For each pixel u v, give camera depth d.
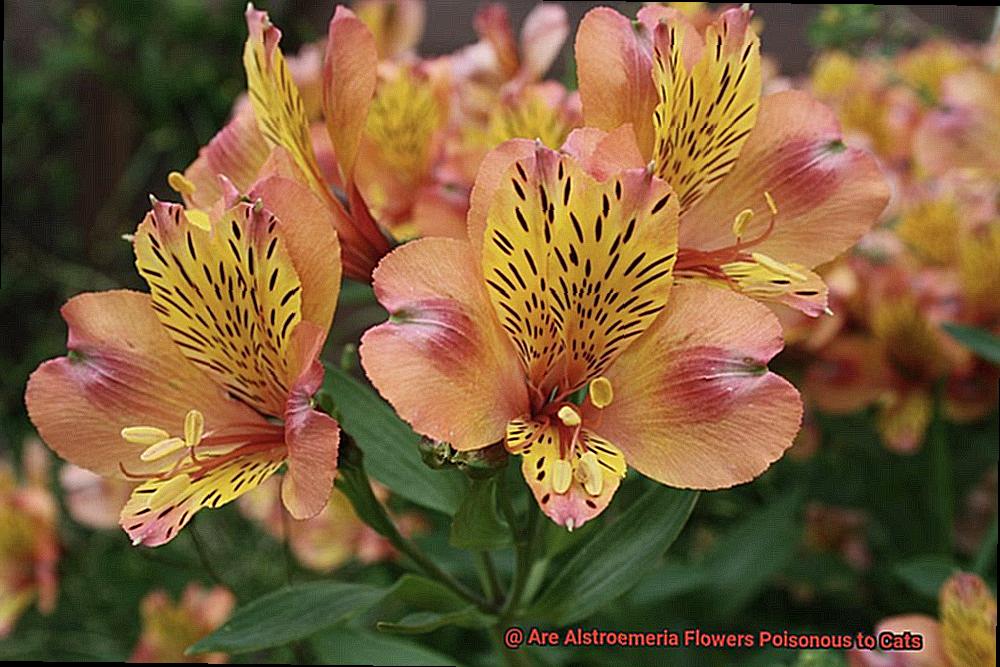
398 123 0.33
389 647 0.31
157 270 0.25
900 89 0.42
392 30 0.38
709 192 0.27
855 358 0.37
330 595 0.28
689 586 0.36
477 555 0.29
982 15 0.52
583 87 0.25
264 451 0.25
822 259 0.27
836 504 0.39
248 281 0.24
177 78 0.81
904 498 0.39
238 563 0.53
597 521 0.32
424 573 0.29
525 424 0.24
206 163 0.29
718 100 0.26
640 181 0.23
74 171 0.88
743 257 0.26
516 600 0.28
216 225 0.24
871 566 0.40
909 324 0.36
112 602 0.51
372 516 0.28
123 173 0.86
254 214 0.24
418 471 0.29
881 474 0.39
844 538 0.41
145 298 0.26
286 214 0.24
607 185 0.23
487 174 0.24
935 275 0.37
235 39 0.82
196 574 0.52
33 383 0.26
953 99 0.39
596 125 0.25
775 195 0.27
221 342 0.25
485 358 0.24
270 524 0.42
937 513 0.37
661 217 0.23
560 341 0.24
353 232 0.27
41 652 0.52
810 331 0.36
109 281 0.83
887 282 0.37
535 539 0.28
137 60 0.82
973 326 0.36
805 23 0.51
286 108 0.26
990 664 0.29
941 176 0.39
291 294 0.24
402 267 0.23
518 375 0.24
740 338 0.24
